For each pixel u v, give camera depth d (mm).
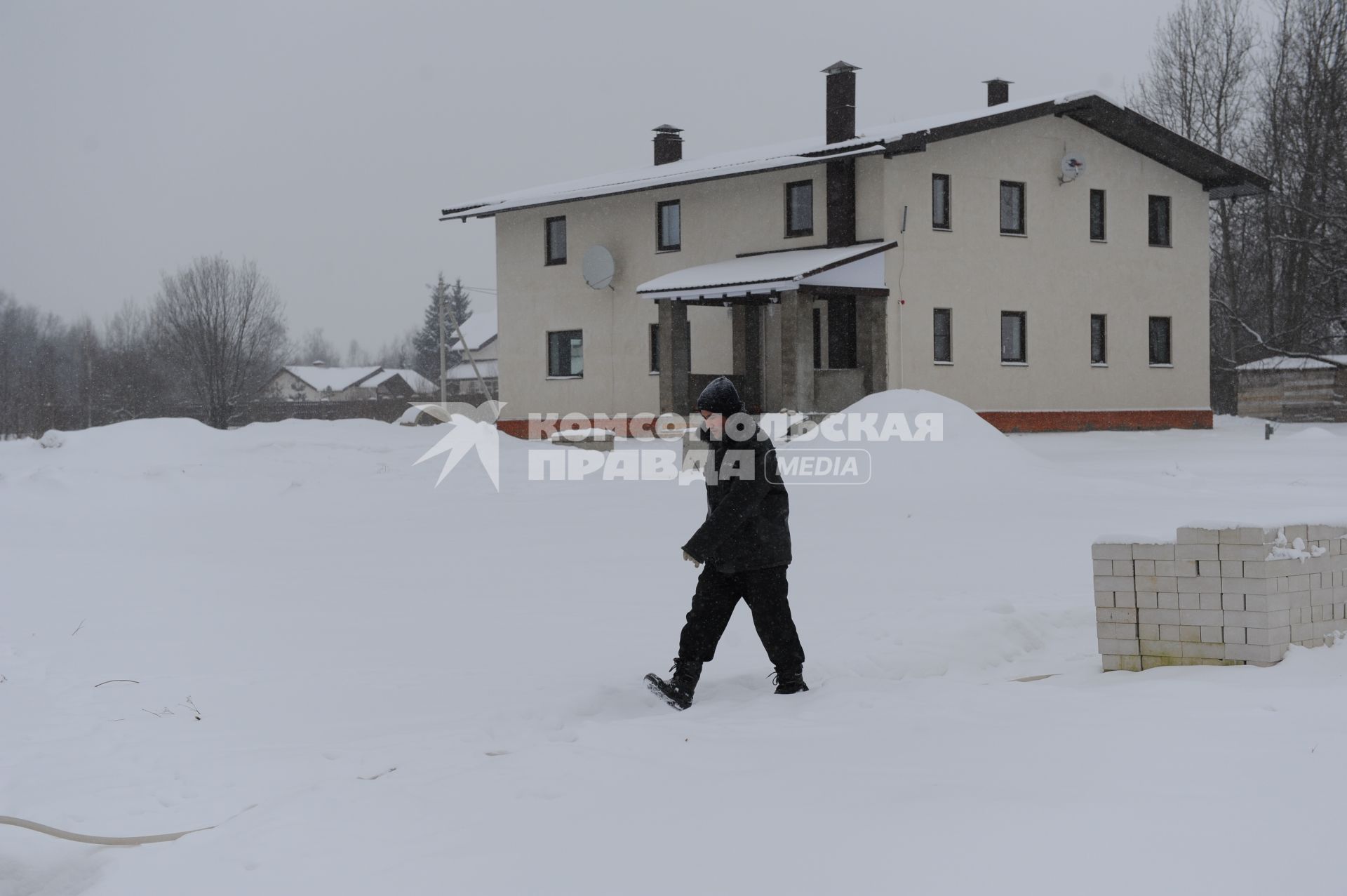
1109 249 31531
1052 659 7012
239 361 65500
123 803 4621
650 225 33438
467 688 6406
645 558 11680
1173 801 3656
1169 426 32844
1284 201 43625
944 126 27156
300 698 6277
